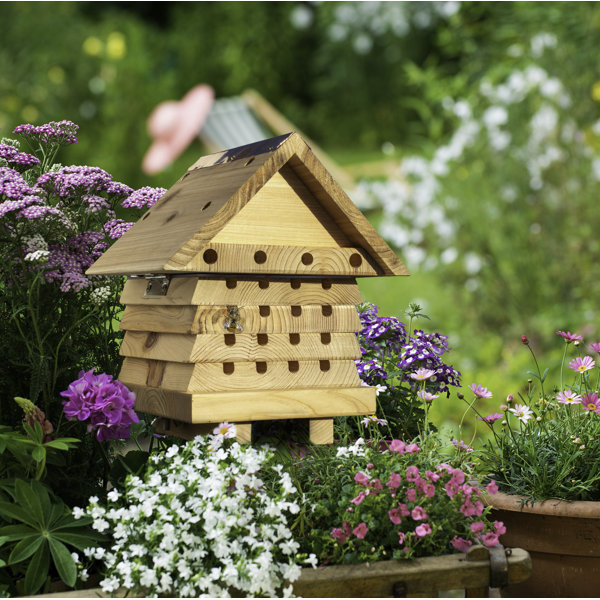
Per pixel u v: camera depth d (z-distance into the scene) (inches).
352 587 106.3
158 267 111.6
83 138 486.6
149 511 105.5
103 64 519.8
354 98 798.5
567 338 145.3
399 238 331.3
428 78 346.0
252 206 118.9
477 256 314.0
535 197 309.9
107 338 141.8
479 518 121.6
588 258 300.2
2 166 143.3
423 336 152.2
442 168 319.9
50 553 113.0
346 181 439.8
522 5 335.6
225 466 109.9
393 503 111.6
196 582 101.7
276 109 862.5
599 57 307.6
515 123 312.0
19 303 128.7
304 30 892.6
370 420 138.7
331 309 125.6
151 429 139.0
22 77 504.7
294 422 140.8
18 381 132.0
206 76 868.0
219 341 117.9
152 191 147.9
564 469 128.3
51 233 129.6
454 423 226.1
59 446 112.0
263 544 104.3
